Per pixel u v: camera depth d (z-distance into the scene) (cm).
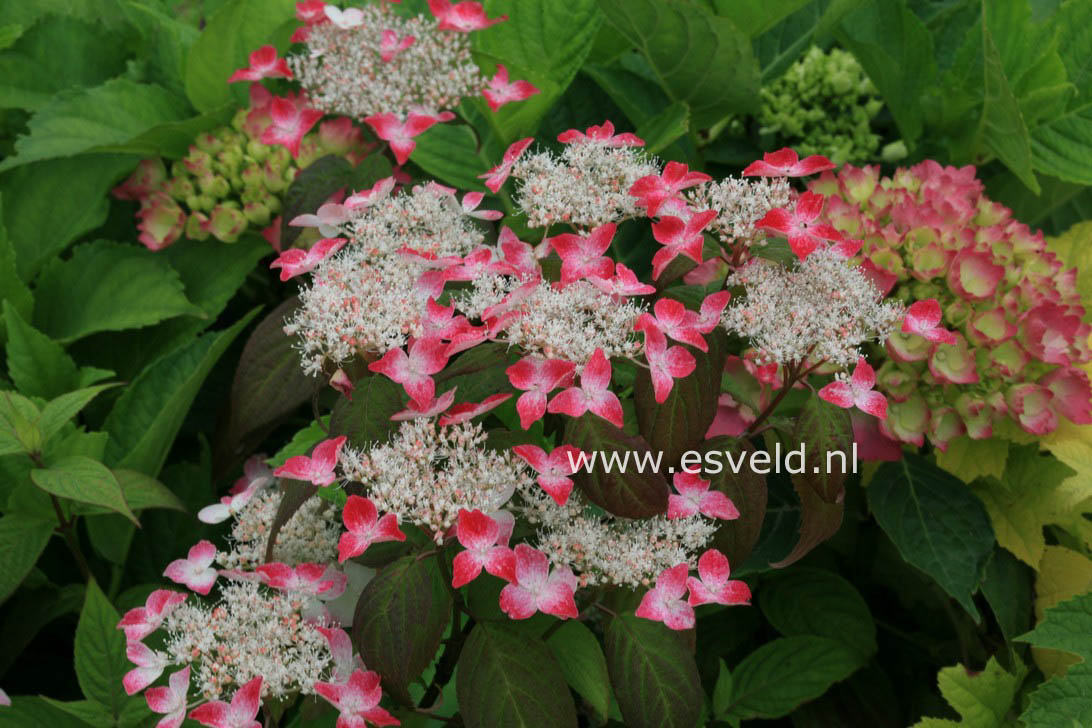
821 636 56
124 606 53
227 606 43
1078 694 48
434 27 55
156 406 57
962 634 58
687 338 39
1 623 55
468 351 41
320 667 40
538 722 39
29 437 48
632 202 43
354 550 38
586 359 39
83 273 61
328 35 55
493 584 43
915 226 54
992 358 52
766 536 57
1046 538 60
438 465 42
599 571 41
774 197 42
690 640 42
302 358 42
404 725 44
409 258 42
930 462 56
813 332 42
